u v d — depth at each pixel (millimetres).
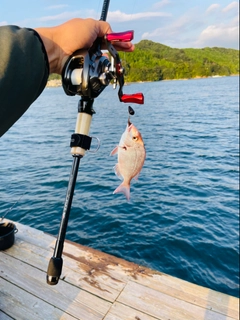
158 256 4281
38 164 9359
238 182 7344
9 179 7840
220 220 5332
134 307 2271
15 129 17391
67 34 875
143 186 7223
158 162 9562
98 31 967
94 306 2287
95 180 7676
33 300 2367
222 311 2223
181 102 30906
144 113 23438
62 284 2545
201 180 7586
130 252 4387
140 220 5359
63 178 7801
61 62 917
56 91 75562
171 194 6648
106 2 1353
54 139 13867
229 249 4414
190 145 11953
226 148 11188
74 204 6098
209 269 4020
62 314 2219
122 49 1117
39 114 25781
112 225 5164
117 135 14133
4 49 648
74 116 23234
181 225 5145
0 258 2959
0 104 641
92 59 960
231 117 19078
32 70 693
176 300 2340
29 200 6332
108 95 46688
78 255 2979
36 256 2994
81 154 1113
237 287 3670
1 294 2443
